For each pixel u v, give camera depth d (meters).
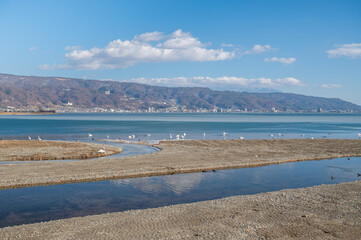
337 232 17.36
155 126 129.00
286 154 47.25
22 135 81.81
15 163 37.72
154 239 16.28
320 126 132.12
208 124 146.50
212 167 36.69
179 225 18.25
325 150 52.31
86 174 31.22
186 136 80.69
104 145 55.44
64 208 22.02
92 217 19.56
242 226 18.12
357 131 102.50
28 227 17.89
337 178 32.94
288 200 23.42
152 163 37.66
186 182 30.06
